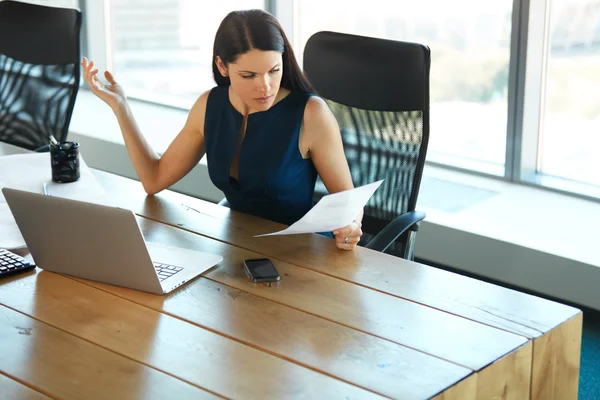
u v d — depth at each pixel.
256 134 2.14
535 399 1.54
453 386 1.34
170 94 4.96
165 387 1.33
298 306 1.61
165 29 4.86
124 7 5.00
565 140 3.54
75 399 1.30
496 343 1.47
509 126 3.64
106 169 4.45
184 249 1.88
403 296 1.65
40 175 2.34
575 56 3.39
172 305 1.62
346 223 1.79
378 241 2.09
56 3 5.22
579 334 1.61
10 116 3.08
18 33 3.05
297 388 1.32
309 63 2.46
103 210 1.60
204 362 1.40
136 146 2.29
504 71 3.59
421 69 2.24
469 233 3.24
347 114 2.39
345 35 2.39
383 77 2.31
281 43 1.96
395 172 2.32
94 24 5.16
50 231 1.70
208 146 2.22
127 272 1.67
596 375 2.64
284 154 2.12
